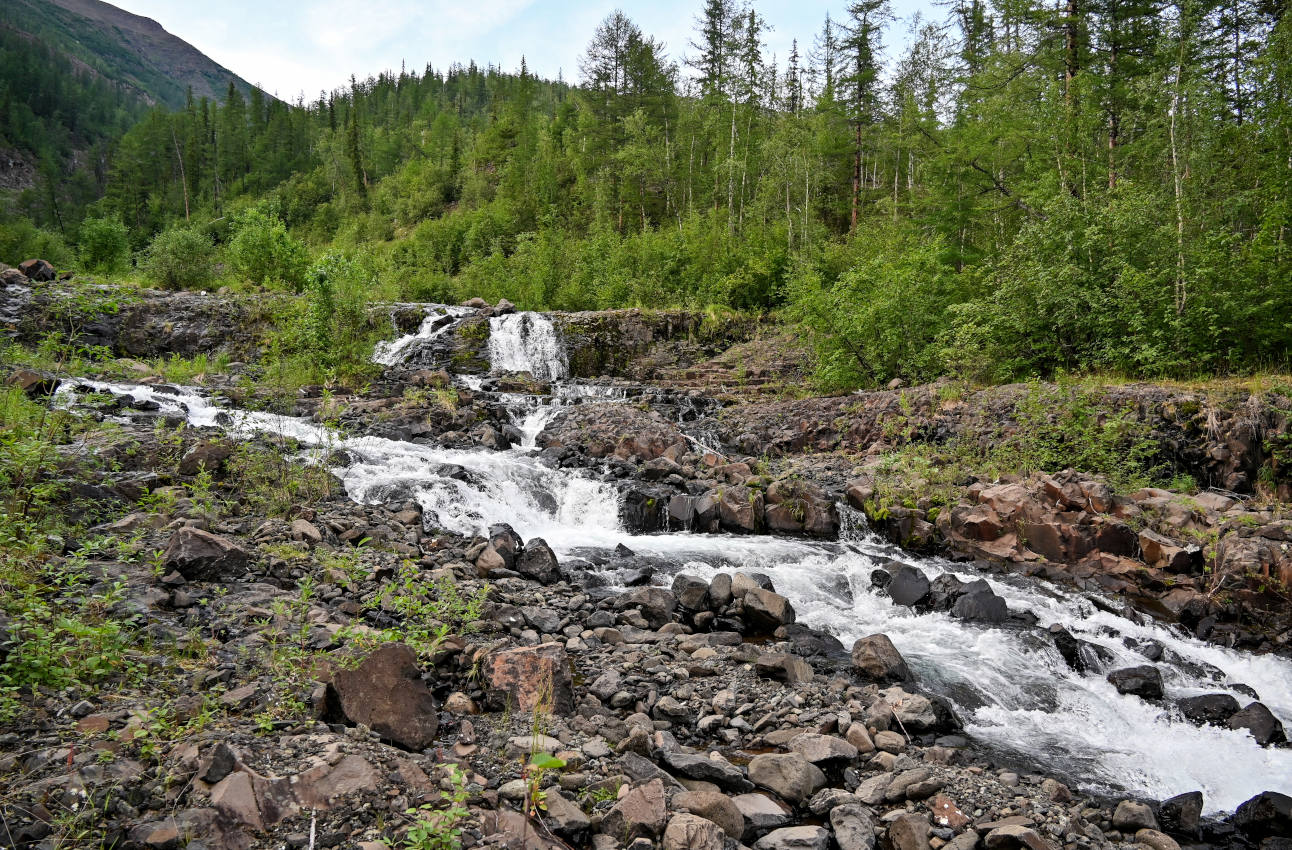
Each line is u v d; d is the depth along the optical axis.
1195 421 13.45
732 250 32.84
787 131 42.25
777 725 5.97
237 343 20.27
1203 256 15.70
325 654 5.45
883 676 7.12
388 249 54.91
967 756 6.02
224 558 7.02
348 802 3.96
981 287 20.70
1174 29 18.14
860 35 41.06
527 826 3.95
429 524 10.32
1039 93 24.03
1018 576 10.91
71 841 3.46
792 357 23.94
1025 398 15.26
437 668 5.90
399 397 17.30
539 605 7.94
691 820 4.18
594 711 5.79
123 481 8.86
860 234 31.88
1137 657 8.41
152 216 89.06
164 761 4.11
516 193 54.38
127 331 19.88
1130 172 22.64
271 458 10.53
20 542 6.33
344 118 114.94
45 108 149.00
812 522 12.58
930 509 12.56
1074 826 4.82
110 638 5.17
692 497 12.84
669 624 7.92
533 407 18.05
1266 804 5.14
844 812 4.72
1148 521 11.44
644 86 55.62
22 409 10.16
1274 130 17.88
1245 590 9.71
